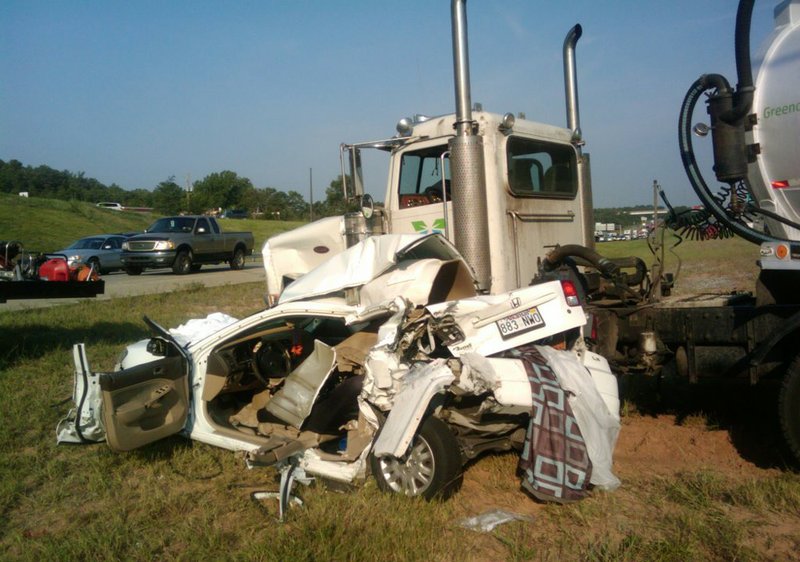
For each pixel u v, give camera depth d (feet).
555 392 14.93
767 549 12.52
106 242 90.02
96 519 15.06
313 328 20.62
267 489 16.22
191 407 18.40
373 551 12.57
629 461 17.57
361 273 17.84
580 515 13.83
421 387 14.52
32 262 30.04
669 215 20.08
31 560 13.08
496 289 22.63
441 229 23.90
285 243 28.17
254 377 19.71
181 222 87.10
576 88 28.19
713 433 19.07
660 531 13.37
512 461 17.13
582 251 20.35
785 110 16.85
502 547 13.04
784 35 17.10
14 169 366.22
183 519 14.83
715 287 38.32
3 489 16.39
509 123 22.91
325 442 17.10
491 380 14.55
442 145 23.79
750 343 17.28
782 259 16.37
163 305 49.16
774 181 17.46
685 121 18.79
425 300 17.44
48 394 24.67
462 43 21.99
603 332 19.56
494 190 22.66
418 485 14.85
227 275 83.25
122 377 16.60
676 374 19.52
